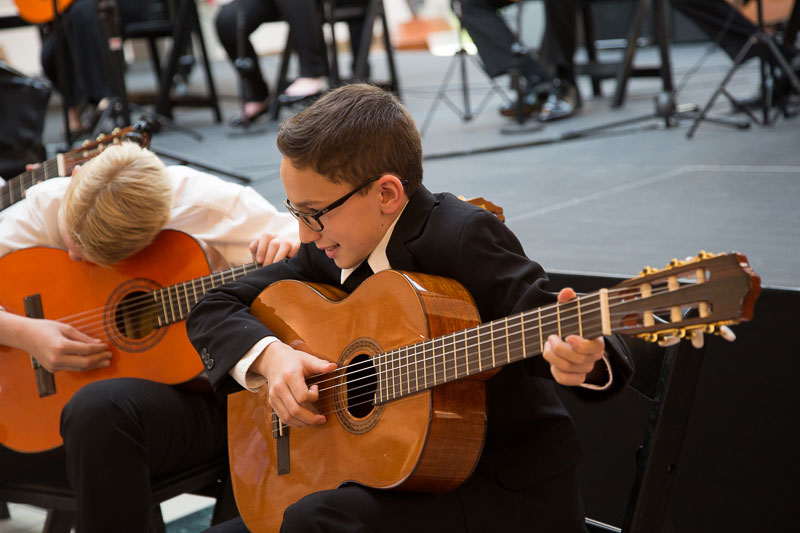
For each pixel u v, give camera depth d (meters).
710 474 3.27
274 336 2.58
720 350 3.20
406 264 2.40
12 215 3.47
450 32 20.02
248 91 10.38
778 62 7.59
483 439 2.21
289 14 9.95
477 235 2.31
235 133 9.55
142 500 2.74
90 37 9.67
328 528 2.14
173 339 3.11
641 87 10.98
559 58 9.24
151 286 3.14
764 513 3.18
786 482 3.13
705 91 9.90
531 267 2.27
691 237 4.29
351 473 2.32
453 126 9.05
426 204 2.43
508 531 2.27
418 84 13.06
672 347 2.26
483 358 2.05
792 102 8.45
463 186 6.23
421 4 20.39
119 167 3.03
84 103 10.03
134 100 13.05
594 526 2.65
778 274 3.41
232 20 10.11
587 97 10.60
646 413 3.27
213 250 3.21
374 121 2.31
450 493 2.27
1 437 3.26
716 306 1.63
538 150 7.42
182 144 9.17
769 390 3.14
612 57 14.55
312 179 2.31
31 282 3.26
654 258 3.98
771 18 9.50
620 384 2.00
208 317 2.72
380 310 2.33
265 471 2.59
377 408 2.28
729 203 4.92
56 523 3.11
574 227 4.75
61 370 3.12
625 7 15.72
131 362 3.14
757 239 4.11
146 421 2.81
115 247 3.04
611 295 1.80
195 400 3.02
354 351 2.38
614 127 8.14
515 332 1.99
